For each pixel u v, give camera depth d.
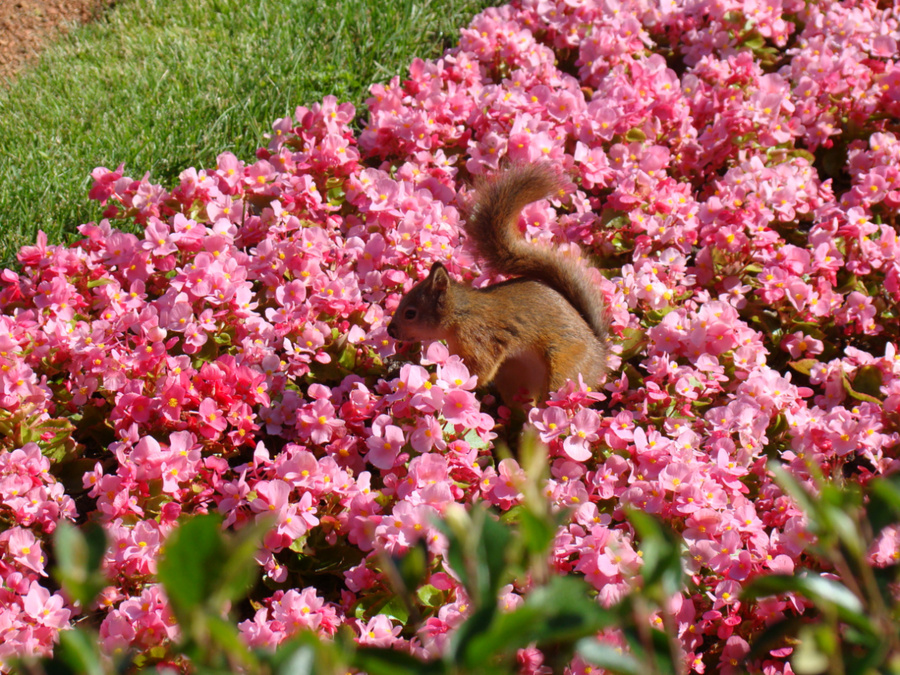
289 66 6.23
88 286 4.25
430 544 3.00
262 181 4.86
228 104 5.90
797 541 3.13
